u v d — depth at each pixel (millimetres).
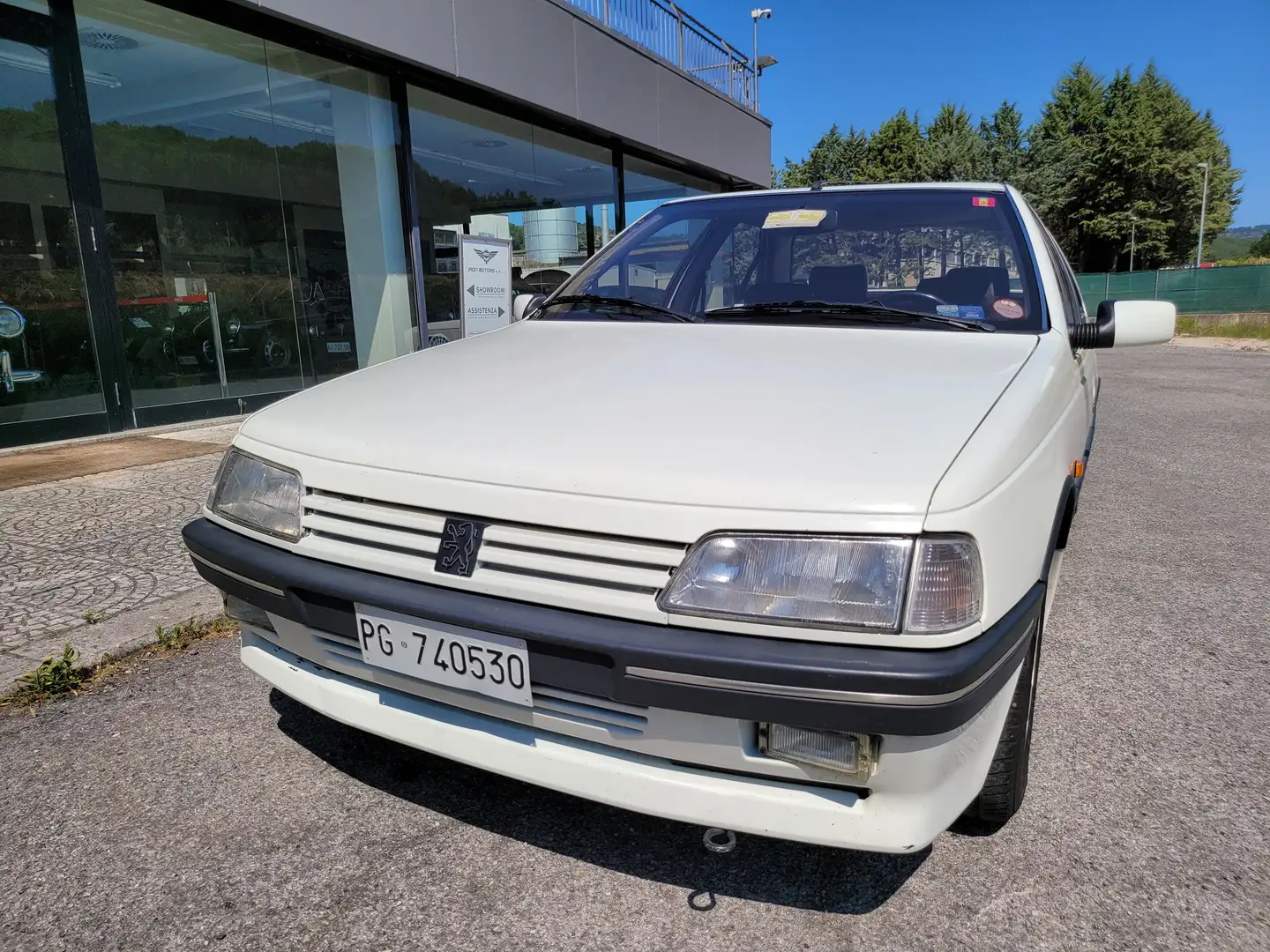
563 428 1658
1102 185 52156
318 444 1812
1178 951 1504
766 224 2779
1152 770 2111
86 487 4902
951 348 2086
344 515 1690
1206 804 1960
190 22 6824
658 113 12680
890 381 1812
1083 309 3270
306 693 1855
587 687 1442
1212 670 2701
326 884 1711
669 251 2885
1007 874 1721
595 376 1976
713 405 1704
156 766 2141
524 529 1498
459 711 1663
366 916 1620
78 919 1609
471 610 1498
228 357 7629
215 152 7316
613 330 2465
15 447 6098
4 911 1632
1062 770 2113
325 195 8344
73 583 3311
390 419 1845
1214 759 2160
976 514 1360
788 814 1425
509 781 2100
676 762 1497
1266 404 9562
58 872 1746
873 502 1342
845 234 2650
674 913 1625
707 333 2324
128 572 3436
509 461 1566
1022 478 1533
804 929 1578
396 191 9008
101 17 6375
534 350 2316
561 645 1426
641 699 1395
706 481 1419
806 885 1702
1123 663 2762
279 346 8086
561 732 1544
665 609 1383
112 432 6734
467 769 2146
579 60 10672
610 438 1590
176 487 4902
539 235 11242
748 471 1426
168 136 6938
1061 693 2549
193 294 7273
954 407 1646
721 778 1464
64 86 6215
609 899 1667
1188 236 55500
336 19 7402
